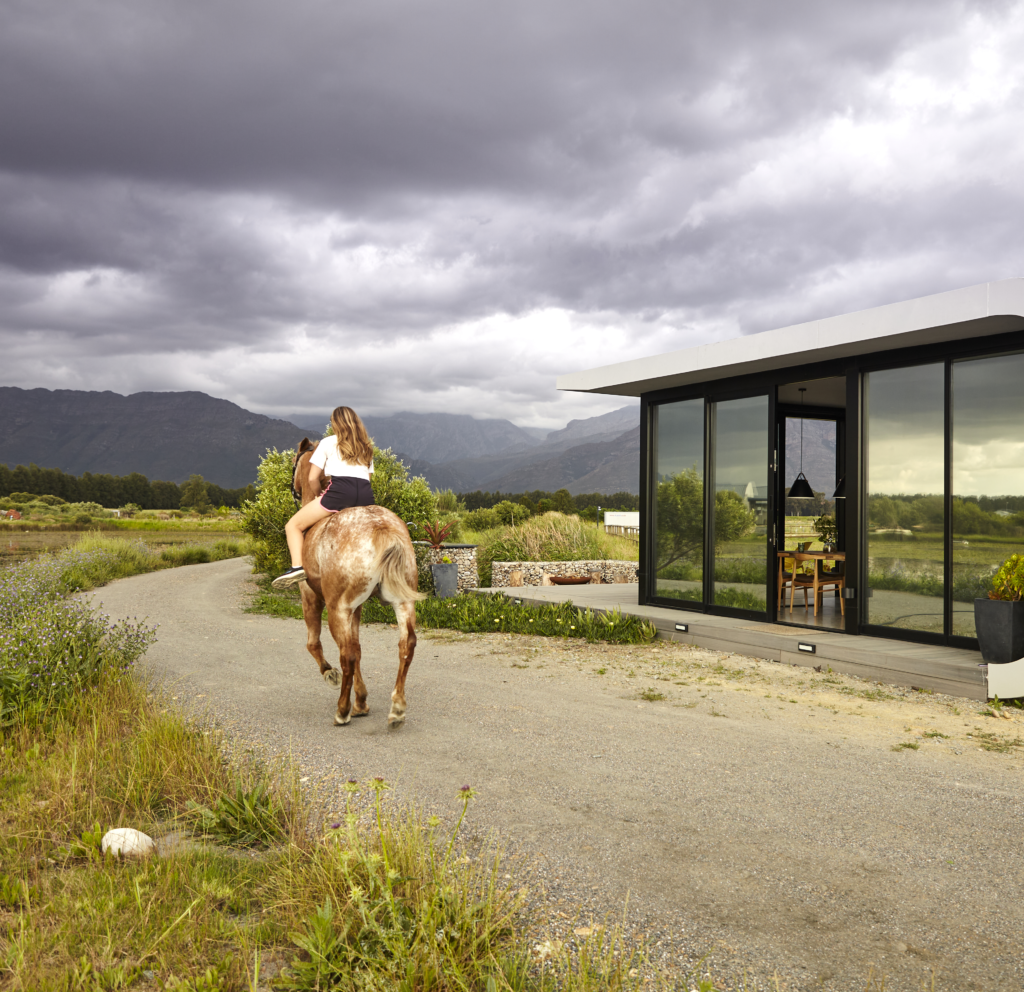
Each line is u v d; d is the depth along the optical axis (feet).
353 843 9.37
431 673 24.82
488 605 37.73
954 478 24.30
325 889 9.18
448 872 9.73
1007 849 11.23
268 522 57.26
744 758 15.62
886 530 26.25
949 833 11.84
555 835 11.73
